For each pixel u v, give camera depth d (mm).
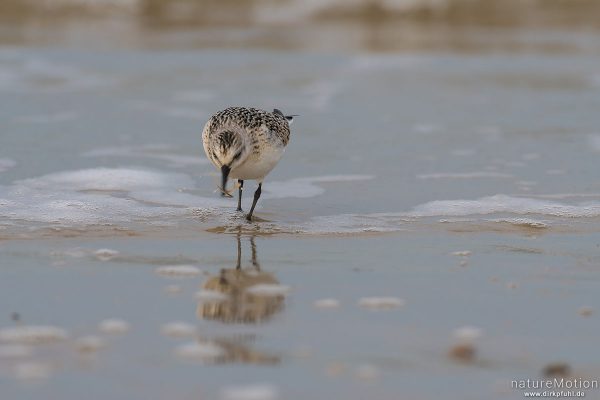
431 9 33844
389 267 10609
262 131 12570
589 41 28844
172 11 33125
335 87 21969
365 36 29750
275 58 25703
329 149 16484
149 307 9031
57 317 8695
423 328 8586
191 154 16016
